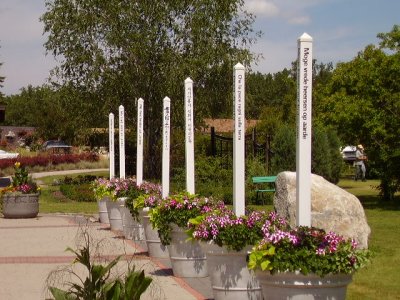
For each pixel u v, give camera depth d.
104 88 34.81
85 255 6.26
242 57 34.72
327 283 6.57
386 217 20.27
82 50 34.66
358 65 23.73
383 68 23.08
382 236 15.89
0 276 11.13
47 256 13.37
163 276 10.93
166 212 10.52
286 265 6.53
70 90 35.25
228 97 35.31
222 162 29.41
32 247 14.75
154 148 36.09
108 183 17.38
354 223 12.73
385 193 25.89
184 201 10.46
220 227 8.11
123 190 15.79
